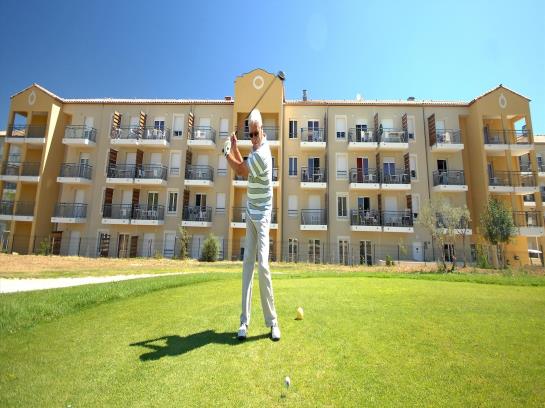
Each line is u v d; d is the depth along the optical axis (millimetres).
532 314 4594
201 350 3486
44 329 4695
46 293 7039
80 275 12945
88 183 27234
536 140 33500
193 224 25594
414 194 26188
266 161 4113
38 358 3561
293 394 2594
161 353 3480
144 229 26656
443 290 6520
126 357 3438
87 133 27734
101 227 26875
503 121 25938
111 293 6879
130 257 25781
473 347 3379
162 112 28422
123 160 27891
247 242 4141
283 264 21188
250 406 2457
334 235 25766
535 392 2496
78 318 5215
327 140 26891
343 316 4516
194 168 27250
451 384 2648
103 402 2631
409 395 2510
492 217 20375
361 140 26484
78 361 3428
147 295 6773
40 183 26594
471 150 26703
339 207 26312
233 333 3984
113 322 4777
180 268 17203
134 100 28984
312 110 27750
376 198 26250
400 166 26641
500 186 24938
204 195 27172
